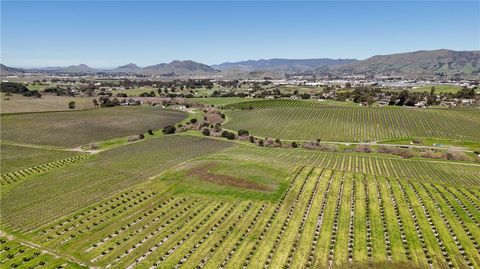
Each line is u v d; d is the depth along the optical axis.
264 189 95.44
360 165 120.31
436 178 106.25
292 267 60.78
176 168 114.12
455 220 77.12
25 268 60.16
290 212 81.94
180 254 65.25
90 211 83.81
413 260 62.53
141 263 62.38
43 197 91.88
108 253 65.69
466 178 106.19
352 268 60.50
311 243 68.44
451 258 63.06
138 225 76.81
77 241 70.00
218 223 77.19
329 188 95.88
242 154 134.25
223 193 93.25
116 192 95.31
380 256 63.91
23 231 73.94
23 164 120.56
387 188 95.56
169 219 79.50
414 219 78.00
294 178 103.75
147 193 94.38
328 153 137.38
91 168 116.62
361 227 74.56
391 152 137.62
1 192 95.31
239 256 64.12
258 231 73.31
